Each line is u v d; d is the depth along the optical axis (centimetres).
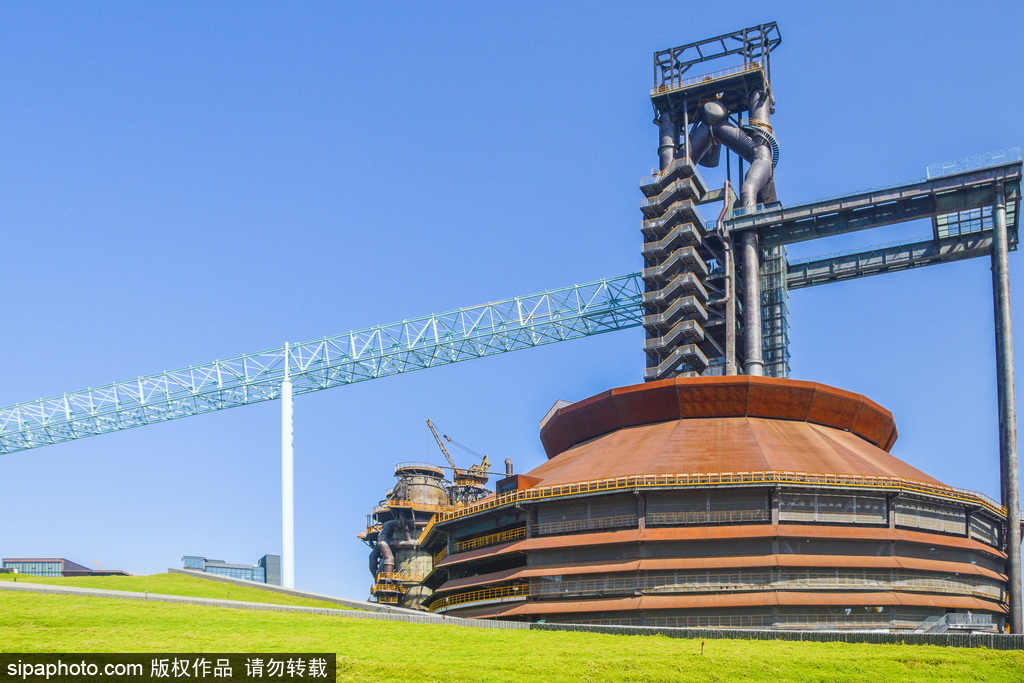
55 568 18262
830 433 12000
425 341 16750
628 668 6919
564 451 13062
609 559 10294
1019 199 12794
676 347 14050
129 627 7956
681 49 15238
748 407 11900
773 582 9812
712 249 14362
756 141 14688
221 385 17312
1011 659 7150
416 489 19100
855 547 10125
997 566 11538
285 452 16325
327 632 8144
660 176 14562
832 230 13588
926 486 10550
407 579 18488
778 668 6962
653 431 11919
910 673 6925
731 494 10244
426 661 7125
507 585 10931
